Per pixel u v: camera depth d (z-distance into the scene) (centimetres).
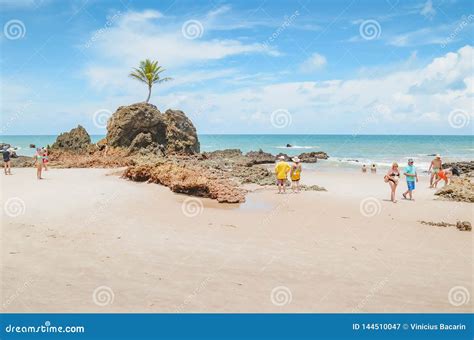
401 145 10006
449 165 4088
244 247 1111
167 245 1095
